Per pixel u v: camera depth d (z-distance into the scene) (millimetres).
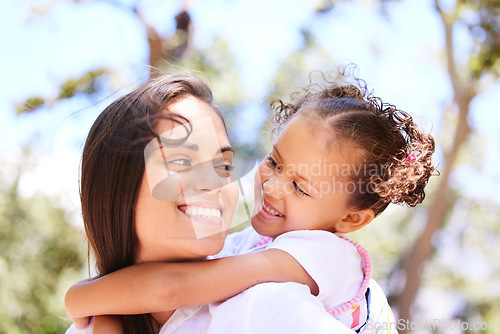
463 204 11578
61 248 6402
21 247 7160
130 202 1274
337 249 1472
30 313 7391
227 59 7590
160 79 1376
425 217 9836
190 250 1267
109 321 1348
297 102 1958
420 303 11641
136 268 1298
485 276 12055
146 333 1348
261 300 1210
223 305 1259
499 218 11938
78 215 1672
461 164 11023
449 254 12031
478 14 8414
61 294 7367
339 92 1873
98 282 1324
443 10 8625
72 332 1465
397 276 10633
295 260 1383
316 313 1175
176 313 1327
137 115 1281
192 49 6582
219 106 1457
